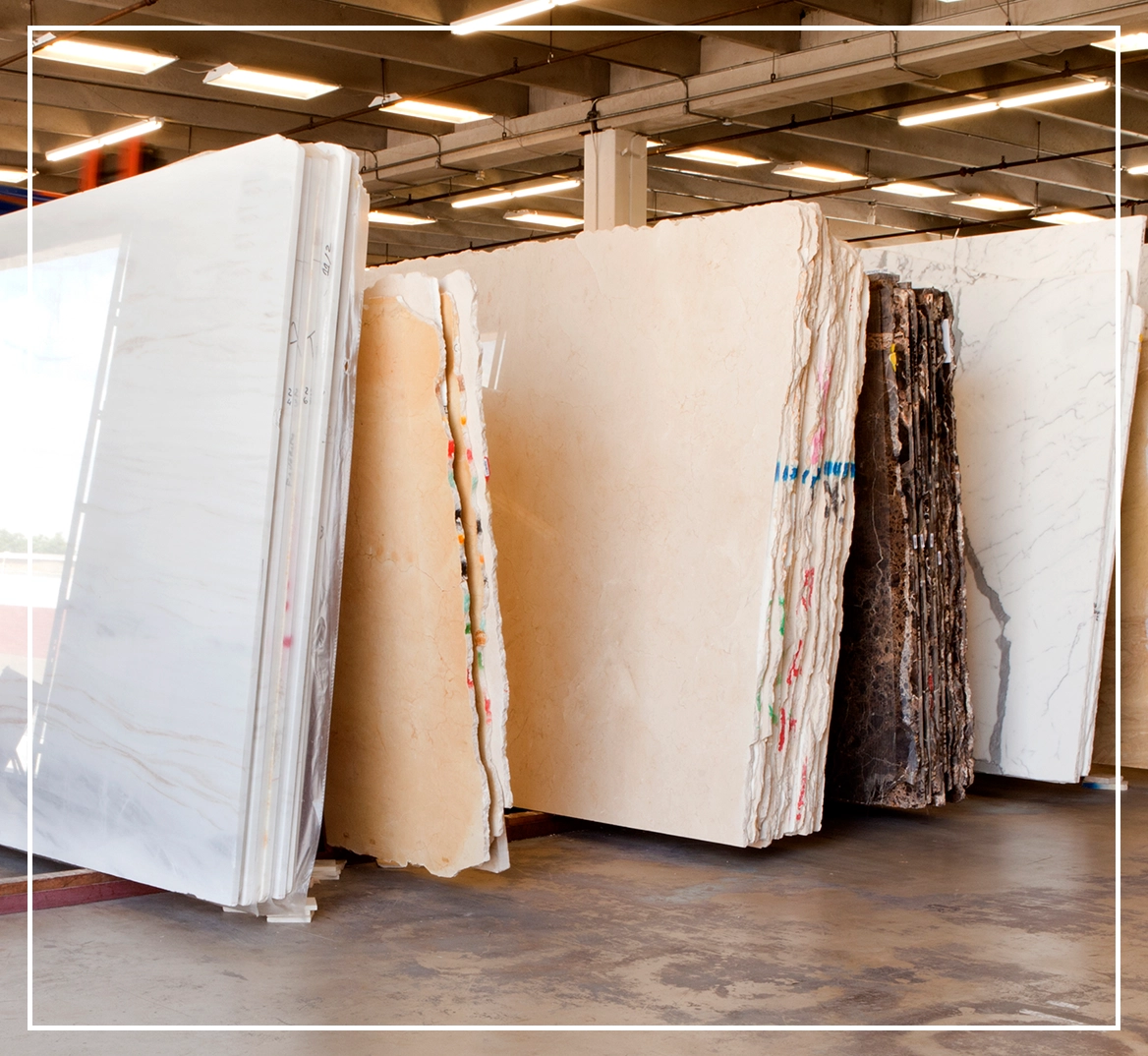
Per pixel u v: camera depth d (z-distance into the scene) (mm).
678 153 13875
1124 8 9305
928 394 5520
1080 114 13031
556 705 5199
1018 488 6176
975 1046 2941
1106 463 5918
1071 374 6051
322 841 4551
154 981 3266
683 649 4805
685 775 4754
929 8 10453
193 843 3746
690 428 4844
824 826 5391
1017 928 3918
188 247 4012
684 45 11828
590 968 3459
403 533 4277
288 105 13047
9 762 4512
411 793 4277
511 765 5344
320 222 3799
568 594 5191
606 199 12438
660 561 4902
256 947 3578
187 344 3965
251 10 10328
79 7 10422
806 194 16625
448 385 4215
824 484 4762
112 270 4309
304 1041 2883
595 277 5207
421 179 14820
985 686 6199
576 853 4828
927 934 3842
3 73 12242
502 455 5473
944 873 4613
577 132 12688
